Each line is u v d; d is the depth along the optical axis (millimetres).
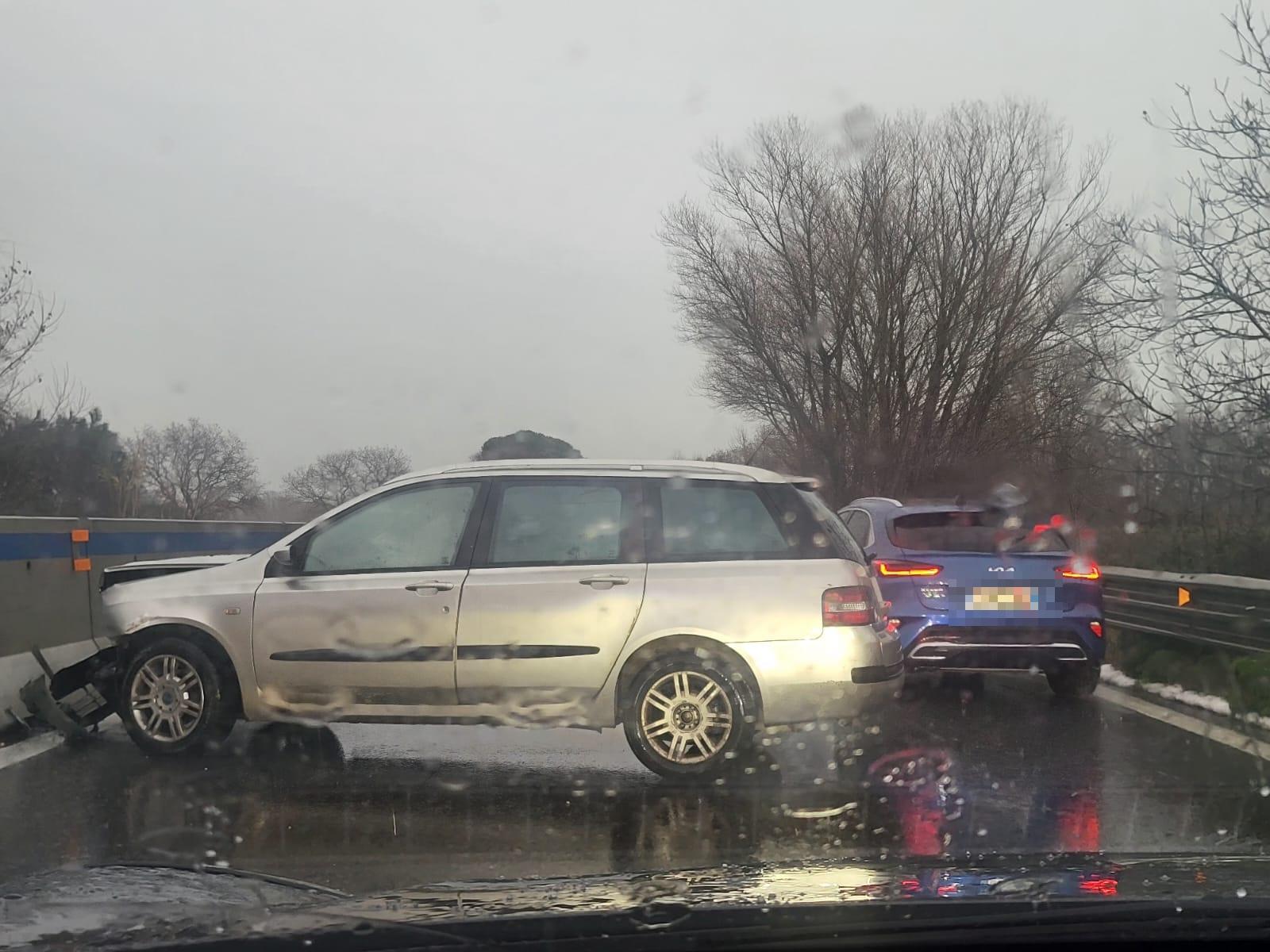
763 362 22734
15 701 6531
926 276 20438
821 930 2820
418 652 5398
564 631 5328
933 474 19781
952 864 3410
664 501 5566
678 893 3090
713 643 5316
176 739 5680
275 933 2770
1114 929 2822
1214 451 9977
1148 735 6547
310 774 5422
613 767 5590
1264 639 7391
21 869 3979
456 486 5691
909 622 7562
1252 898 2926
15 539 6887
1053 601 7574
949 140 20766
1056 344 18109
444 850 4262
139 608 5695
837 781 5359
